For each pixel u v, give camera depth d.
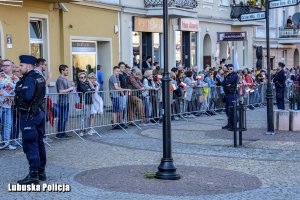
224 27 32.03
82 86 13.46
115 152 11.20
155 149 11.62
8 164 9.75
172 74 17.69
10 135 11.42
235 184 8.23
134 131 14.66
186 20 27.08
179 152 11.27
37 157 8.12
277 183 8.34
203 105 19.44
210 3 30.03
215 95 20.06
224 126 15.65
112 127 14.98
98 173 9.00
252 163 10.02
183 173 9.02
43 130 8.35
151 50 24.52
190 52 28.14
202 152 11.28
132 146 12.02
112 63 21.53
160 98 16.31
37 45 17.47
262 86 24.83
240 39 29.94
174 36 26.41
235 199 7.33
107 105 14.30
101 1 20.48
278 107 21.97
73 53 19.20
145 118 15.82
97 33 20.48
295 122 14.84
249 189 7.91
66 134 13.21
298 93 21.78
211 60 30.30
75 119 13.20
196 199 7.30
